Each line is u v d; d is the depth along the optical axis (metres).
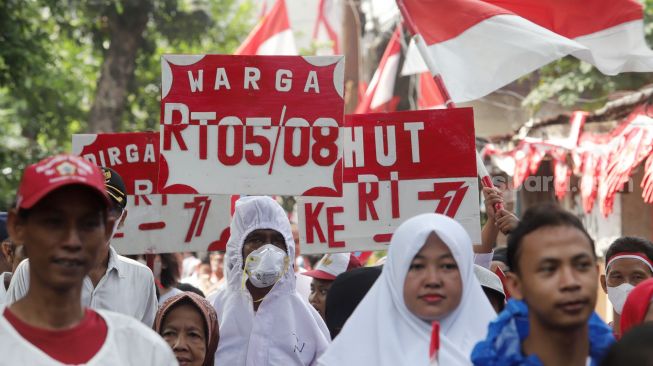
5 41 15.83
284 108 5.73
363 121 5.94
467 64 6.60
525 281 3.40
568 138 11.19
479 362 3.48
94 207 3.20
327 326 5.78
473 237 5.80
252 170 5.70
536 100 13.12
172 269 7.96
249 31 27.66
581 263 3.34
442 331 3.98
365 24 18.72
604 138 10.53
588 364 3.46
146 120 25.22
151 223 6.52
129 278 5.46
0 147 19.09
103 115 23.08
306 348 5.81
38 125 23.50
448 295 3.95
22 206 3.14
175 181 5.69
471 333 3.99
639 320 4.52
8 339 3.10
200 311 5.14
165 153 5.71
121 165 6.52
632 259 5.69
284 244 5.86
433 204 5.88
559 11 7.20
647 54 7.16
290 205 18.50
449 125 5.90
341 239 5.92
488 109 13.93
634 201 12.46
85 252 3.19
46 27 22.73
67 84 23.97
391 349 3.93
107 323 3.25
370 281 5.33
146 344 3.27
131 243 6.51
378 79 12.82
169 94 5.72
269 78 5.74
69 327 3.17
